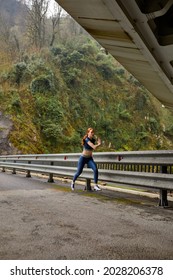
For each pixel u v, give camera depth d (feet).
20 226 12.29
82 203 18.43
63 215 14.60
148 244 10.05
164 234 11.34
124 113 154.71
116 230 11.83
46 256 8.77
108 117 151.43
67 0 10.60
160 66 17.29
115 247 9.68
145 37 13.34
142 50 14.60
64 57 156.15
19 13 196.75
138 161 18.86
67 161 29.35
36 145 107.14
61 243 10.01
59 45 163.63
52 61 152.76
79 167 24.79
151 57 15.53
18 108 112.47
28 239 10.41
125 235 11.12
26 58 148.97
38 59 145.38
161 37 13.79
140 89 169.37
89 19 12.14
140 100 167.02
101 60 170.50
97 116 147.02
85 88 152.46
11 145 99.19
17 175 47.65
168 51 14.83
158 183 17.08
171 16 13.25
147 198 21.01
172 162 15.99
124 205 17.85
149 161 17.78
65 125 123.65
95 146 23.90
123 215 14.82
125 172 20.18
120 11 10.59
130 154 19.79
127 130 152.56
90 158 24.43
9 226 12.27
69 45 168.96
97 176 23.72
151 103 172.35
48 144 112.57
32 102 120.47
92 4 10.58
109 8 10.57
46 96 125.80
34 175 47.01
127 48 14.92
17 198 20.33
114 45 14.94
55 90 131.54
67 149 116.26
